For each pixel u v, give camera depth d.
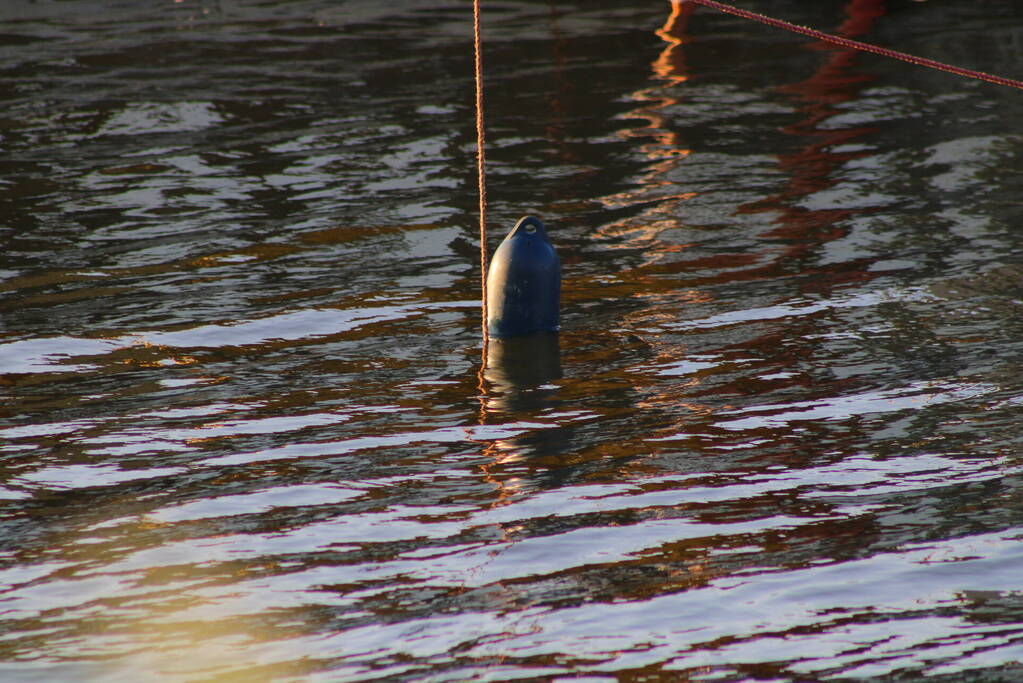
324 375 25.27
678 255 32.25
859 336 26.44
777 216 35.25
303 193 38.59
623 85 51.84
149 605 16.98
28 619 16.70
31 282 31.20
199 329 27.89
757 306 28.45
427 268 31.80
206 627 16.42
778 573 17.34
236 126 46.88
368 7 72.62
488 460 21.30
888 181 38.25
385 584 17.39
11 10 73.38
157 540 18.78
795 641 15.71
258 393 24.41
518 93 51.03
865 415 22.58
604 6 70.94
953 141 42.31
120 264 32.44
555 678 15.09
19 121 48.09
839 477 20.23
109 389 24.72
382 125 46.59
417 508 19.62
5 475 21.05
